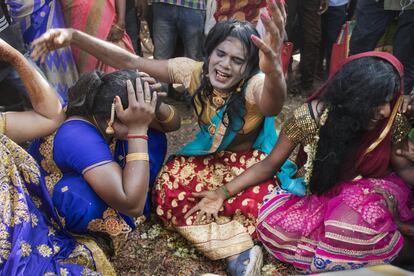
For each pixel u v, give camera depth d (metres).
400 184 2.18
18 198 1.80
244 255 2.18
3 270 1.73
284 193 2.28
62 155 1.97
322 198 2.18
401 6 3.36
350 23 3.84
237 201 2.34
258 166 2.32
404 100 2.14
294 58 5.23
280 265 2.26
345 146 2.04
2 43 1.83
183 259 2.30
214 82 2.28
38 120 1.99
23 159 1.88
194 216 2.31
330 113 2.03
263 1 3.21
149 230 2.45
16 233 1.76
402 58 3.54
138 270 2.24
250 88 2.25
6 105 3.03
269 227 2.20
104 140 2.03
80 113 2.04
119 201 1.90
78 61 3.23
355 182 2.12
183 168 2.45
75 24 3.16
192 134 3.63
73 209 1.97
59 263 1.86
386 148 2.08
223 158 2.49
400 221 2.14
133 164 1.94
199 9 3.68
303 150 2.31
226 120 2.34
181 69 2.47
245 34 2.18
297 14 4.25
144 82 2.00
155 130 2.38
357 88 1.91
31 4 2.98
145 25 5.37
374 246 2.02
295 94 4.38
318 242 2.10
